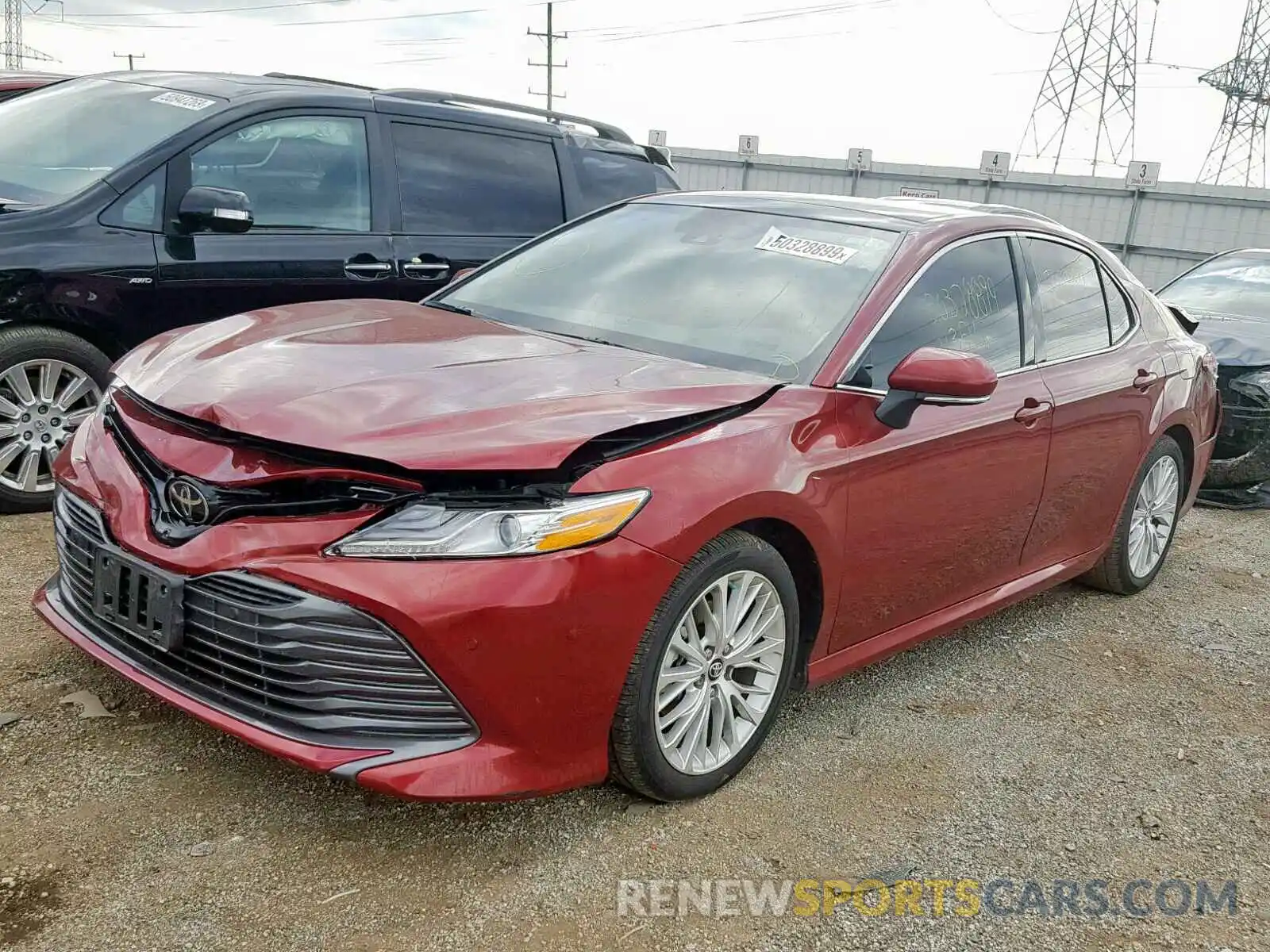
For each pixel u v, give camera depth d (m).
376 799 2.83
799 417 3.02
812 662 3.27
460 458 2.41
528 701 2.48
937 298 3.60
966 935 2.56
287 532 2.44
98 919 2.30
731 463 2.79
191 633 2.55
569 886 2.57
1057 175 25.81
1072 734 3.65
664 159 7.12
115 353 4.74
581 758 2.63
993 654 4.28
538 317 3.63
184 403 2.68
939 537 3.54
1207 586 5.40
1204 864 2.96
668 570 2.62
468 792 2.45
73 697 3.15
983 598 4.01
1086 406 4.16
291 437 2.46
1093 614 4.84
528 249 4.24
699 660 2.86
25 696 3.14
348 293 5.38
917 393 3.14
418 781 2.42
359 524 2.42
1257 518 6.87
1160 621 4.83
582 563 2.47
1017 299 3.99
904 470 3.29
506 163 6.10
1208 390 5.25
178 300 4.82
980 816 3.08
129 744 2.96
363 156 5.48
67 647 3.45
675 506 2.64
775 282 3.56
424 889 2.51
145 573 2.59
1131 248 25.16
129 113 5.16
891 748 3.41
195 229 4.79
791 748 3.34
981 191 26.75
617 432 2.61
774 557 2.97
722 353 3.30
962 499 3.58
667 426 2.74
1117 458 4.50
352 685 2.41
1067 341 4.25
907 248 3.60
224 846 2.59
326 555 2.40
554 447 2.50
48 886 2.38
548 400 2.71
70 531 2.92
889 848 2.87
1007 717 3.72
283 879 2.49
